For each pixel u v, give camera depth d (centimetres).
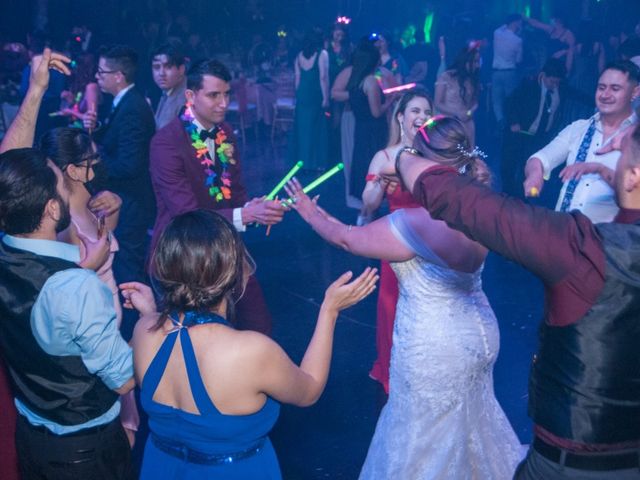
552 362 191
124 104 524
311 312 571
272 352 211
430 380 295
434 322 293
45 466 242
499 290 613
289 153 1093
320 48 1032
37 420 240
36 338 230
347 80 870
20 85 1062
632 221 190
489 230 184
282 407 430
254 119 1343
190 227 212
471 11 1644
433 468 299
